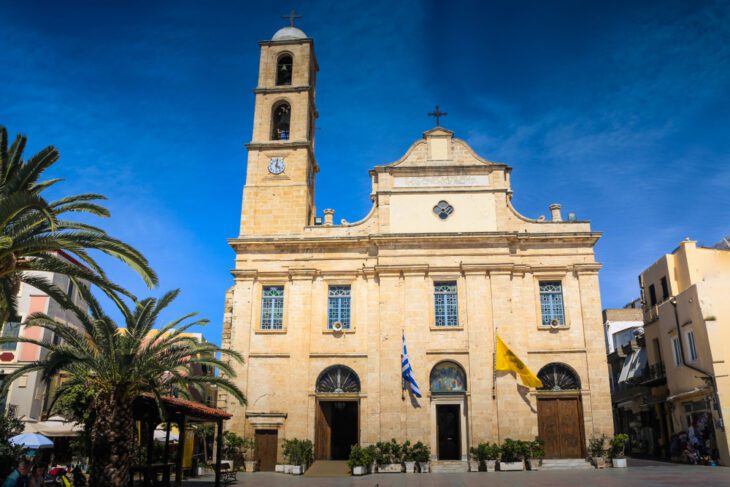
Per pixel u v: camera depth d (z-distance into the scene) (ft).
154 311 72.59
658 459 109.40
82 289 68.69
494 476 86.07
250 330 107.86
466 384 102.78
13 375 65.57
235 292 110.01
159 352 72.90
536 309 106.73
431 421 101.40
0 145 58.18
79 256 61.36
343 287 110.52
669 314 109.09
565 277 108.06
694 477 73.61
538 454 96.17
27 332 115.24
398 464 96.73
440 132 116.88
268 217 114.62
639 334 135.13
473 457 97.55
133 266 61.87
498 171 113.50
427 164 114.93
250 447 101.19
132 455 78.48
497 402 100.83
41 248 56.13
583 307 106.11
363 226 113.29
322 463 98.22
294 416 102.89
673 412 108.47
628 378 133.39
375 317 107.14
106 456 66.39
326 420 104.32
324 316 108.17
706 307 96.02
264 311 109.91
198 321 76.18
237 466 100.01
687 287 108.99
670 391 109.29
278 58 127.13
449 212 111.96
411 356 104.01
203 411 78.79
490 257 108.58
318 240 110.93
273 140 120.88
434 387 103.76
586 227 110.63
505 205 111.55
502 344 102.42
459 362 104.12
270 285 110.93
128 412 68.80
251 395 104.68
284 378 105.29
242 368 105.70
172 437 111.24
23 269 58.39
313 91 130.21
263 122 120.98
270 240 111.65
